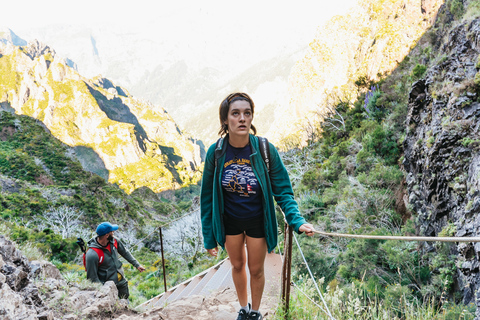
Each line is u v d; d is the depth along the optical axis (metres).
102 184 108.69
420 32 54.19
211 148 2.30
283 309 2.66
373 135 16.30
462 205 7.04
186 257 37.31
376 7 84.69
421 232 8.85
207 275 5.95
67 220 58.34
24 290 2.96
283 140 45.66
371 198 12.08
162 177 195.00
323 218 13.09
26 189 75.12
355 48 92.69
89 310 3.39
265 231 2.24
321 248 10.28
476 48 9.38
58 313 3.15
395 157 14.53
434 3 55.84
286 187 2.28
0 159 113.31
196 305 3.56
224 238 2.30
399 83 22.02
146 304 5.40
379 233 9.83
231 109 2.12
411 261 7.66
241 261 2.46
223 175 2.23
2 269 2.90
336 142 29.77
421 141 9.80
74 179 120.94
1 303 2.20
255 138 2.26
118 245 4.80
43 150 134.12
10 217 49.94
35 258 4.36
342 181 15.57
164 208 135.62
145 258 47.94
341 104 39.12
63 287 3.83
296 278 4.89
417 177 9.95
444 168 7.93
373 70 58.41
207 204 2.40
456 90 8.44
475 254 5.72
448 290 6.31
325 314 2.75
